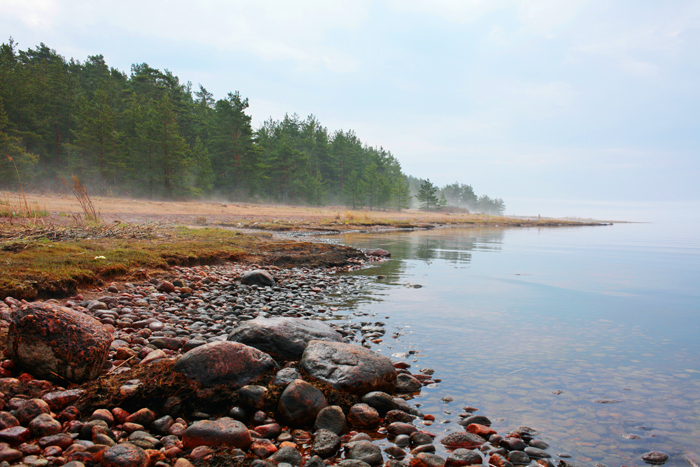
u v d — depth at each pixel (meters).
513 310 7.08
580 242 24.58
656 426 3.24
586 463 2.75
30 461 2.43
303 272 11.00
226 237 15.45
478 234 30.20
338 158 87.81
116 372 3.52
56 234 10.99
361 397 3.54
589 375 4.25
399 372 4.24
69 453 2.53
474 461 2.73
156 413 3.17
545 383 4.04
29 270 6.30
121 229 13.05
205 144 63.69
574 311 7.05
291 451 2.74
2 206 16.52
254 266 11.13
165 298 6.94
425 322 6.24
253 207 46.53
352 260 13.23
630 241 26.78
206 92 86.69
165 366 3.52
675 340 5.43
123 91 60.28
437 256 15.46
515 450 2.88
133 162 47.59
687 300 8.03
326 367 3.74
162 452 2.69
